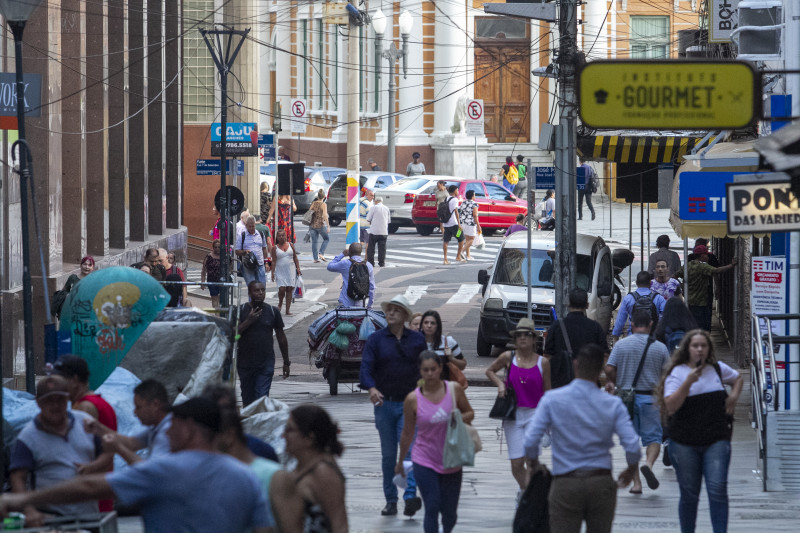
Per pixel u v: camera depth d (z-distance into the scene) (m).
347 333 60.25
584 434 25.31
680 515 30.33
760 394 40.75
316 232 123.38
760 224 28.05
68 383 27.34
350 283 72.56
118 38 84.94
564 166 62.62
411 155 188.75
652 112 24.75
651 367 39.16
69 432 25.23
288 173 105.12
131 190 92.75
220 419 18.30
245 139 90.50
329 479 19.91
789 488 39.34
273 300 98.06
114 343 36.31
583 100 24.77
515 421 34.50
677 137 75.62
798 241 48.47
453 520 30.59
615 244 128.25
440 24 187.12
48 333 36.78
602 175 178.88
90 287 36.34
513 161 177.62
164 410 26.14
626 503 37.22
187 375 40.50
